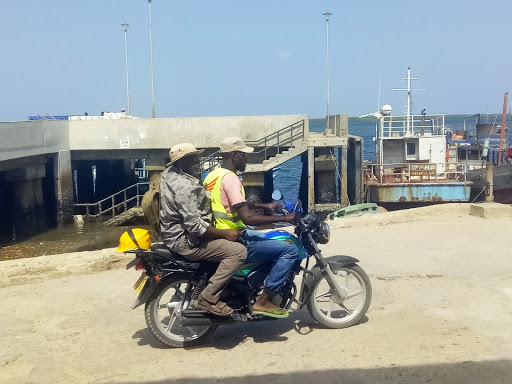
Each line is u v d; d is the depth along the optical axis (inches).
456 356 159.8
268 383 150.6
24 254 791.7
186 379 156.8
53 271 285.4
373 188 1064.2
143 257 172.9
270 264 179.3
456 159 1326.3
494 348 164.2
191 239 169.3
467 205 426.6
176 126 1057.5
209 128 1050.1
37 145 962.7
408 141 1107.3
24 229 1000.9
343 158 1063.6
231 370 161.3
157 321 179.6
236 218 176.9
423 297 223.9
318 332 189.3
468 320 192.5
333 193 1083.9
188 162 174.6
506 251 299.9
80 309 229.9
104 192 1510.8
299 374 154.6
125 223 1024.2
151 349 183.0
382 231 375.2
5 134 853.8
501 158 1264.8
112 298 243.6
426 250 310.0
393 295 228.5
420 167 1088.2
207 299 172.1
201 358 172.7
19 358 179.3
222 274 170.6
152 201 175.5
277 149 1045.2
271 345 179.9
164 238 173.3
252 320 178.2
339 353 168.2
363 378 148.8
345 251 315.9
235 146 180.2
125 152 1097.4
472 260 282.5
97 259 293.1
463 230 364.5
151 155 1085.1
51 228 1031.6
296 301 187.5
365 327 190.9
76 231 989.8
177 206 167.9
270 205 185.9
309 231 183.0
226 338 189.8
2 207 1047.6
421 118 1197.1
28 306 236.7
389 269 269.6
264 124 1039.0
